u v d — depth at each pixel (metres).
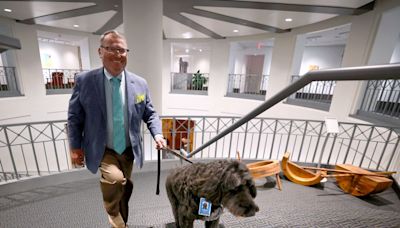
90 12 4.36
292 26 4.93
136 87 1.17
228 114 6.86
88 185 2.13
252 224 1.50
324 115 4.30
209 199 0.79
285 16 4.16
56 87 6.52
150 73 3.17
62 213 1.65
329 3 3.32
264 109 0.72
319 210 1.73
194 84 8.35
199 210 0.84
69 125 1.10
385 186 1.82
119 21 5.18
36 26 5.49
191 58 12.25
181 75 8.48
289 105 5.22
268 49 9.18
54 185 2.11
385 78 0.33
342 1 3.22
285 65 5.46
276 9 3.73
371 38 3.52
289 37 5.28
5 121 4.77
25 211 1.68
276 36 5.62
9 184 1.91
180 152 1.79
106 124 1.11
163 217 1.59
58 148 5.37
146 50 3.07
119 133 1.15
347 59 3.98
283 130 5.17
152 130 1.25
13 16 4.73
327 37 6.47
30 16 4.71
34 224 1.53
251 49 9.56
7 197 1.87
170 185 0.99
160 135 1.23
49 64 8.62
